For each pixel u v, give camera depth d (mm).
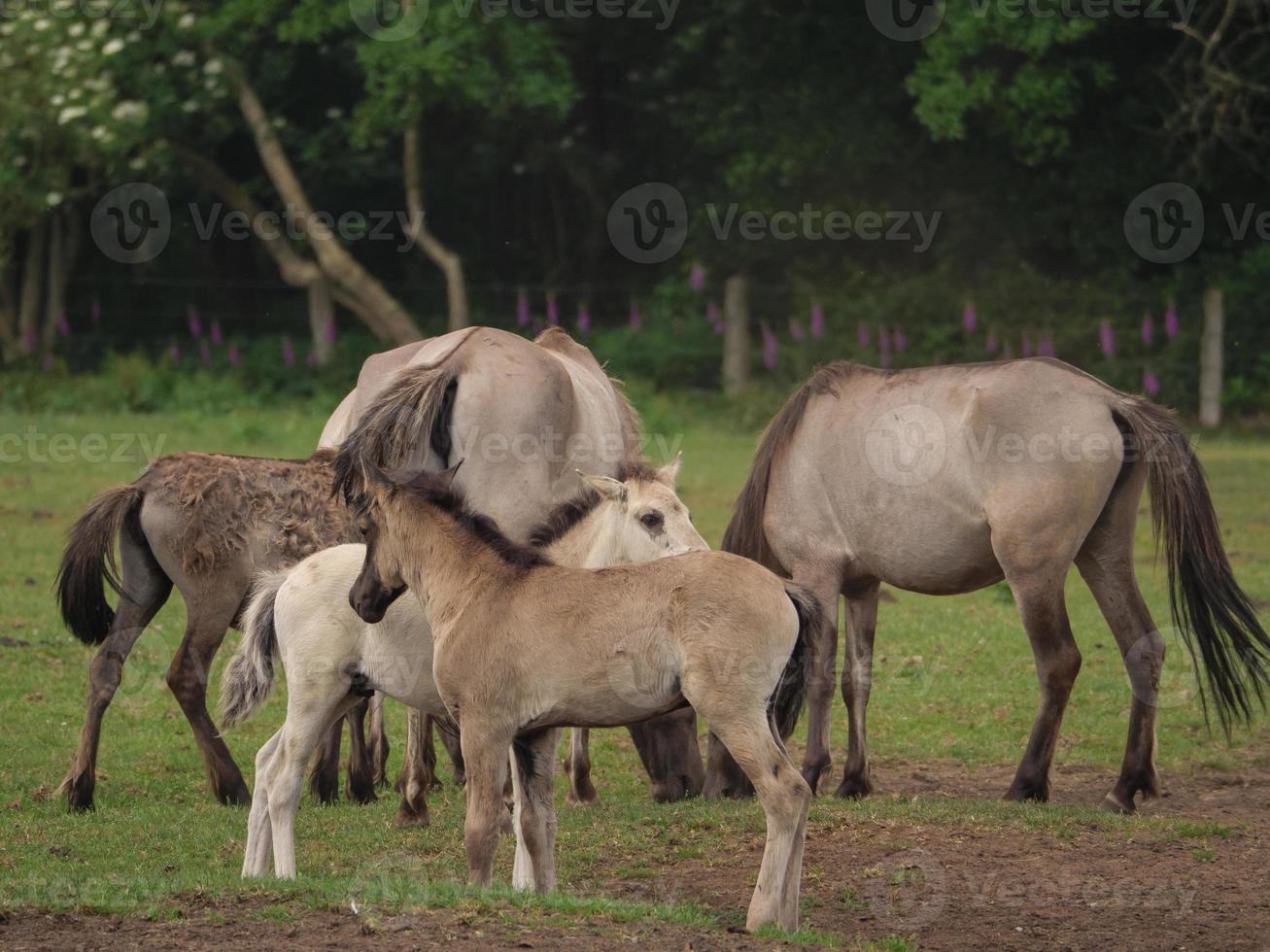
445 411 31891
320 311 113688
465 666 23781
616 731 40125
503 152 121750
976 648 47062
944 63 99000
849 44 111938
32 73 94875
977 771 35750
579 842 28344
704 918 22219
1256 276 106562
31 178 100688
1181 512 31266
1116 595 32750
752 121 115000
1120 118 108500
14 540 58844
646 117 123812
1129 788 31297
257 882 23281
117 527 33188
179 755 36000
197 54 106875
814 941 21359
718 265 117500
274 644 27656
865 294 110375
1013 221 113688
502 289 118375
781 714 30969
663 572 23125
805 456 34094
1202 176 105875
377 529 25328
